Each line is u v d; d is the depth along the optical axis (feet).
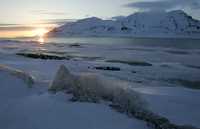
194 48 308.60
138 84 71.72
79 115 27.63
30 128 24.86
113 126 25.86
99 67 111.34
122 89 33.09
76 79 36.45
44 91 37.96
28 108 29.30
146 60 155.12
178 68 120.67
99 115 28.17
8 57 124.57
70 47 307.58
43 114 27.61
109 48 287.89
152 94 48.62
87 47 309.22
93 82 35.14
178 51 248.52
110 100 33.14
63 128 24.77
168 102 41.70
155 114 29.01
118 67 115.85
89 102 32.40
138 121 28.02
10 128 25.08
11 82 38.86
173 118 32.30
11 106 30.12
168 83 80.28
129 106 30.76
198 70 114.62
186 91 60.70
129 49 269.64
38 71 79.51
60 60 137.59
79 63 125.90
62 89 36.65
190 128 27.37
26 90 37.83
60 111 28.40
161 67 123.44
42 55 153.89
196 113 36.14
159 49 275.80
